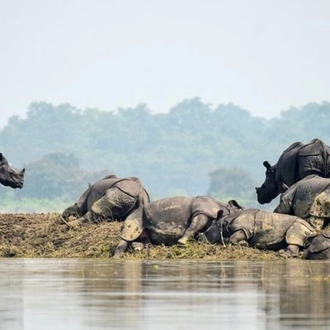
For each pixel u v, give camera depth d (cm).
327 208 7750
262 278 5728
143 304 4653
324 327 4084
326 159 8612
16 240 8106
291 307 4569
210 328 4075
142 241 7688
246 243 7406
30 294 5003
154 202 7719
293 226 7375
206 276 5847
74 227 8150
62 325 4138
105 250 7600
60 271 6216
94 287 5281
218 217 7500
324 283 5459
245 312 4438
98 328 4062
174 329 4044
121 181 8306
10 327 4106
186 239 7531
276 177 8988
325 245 7112
